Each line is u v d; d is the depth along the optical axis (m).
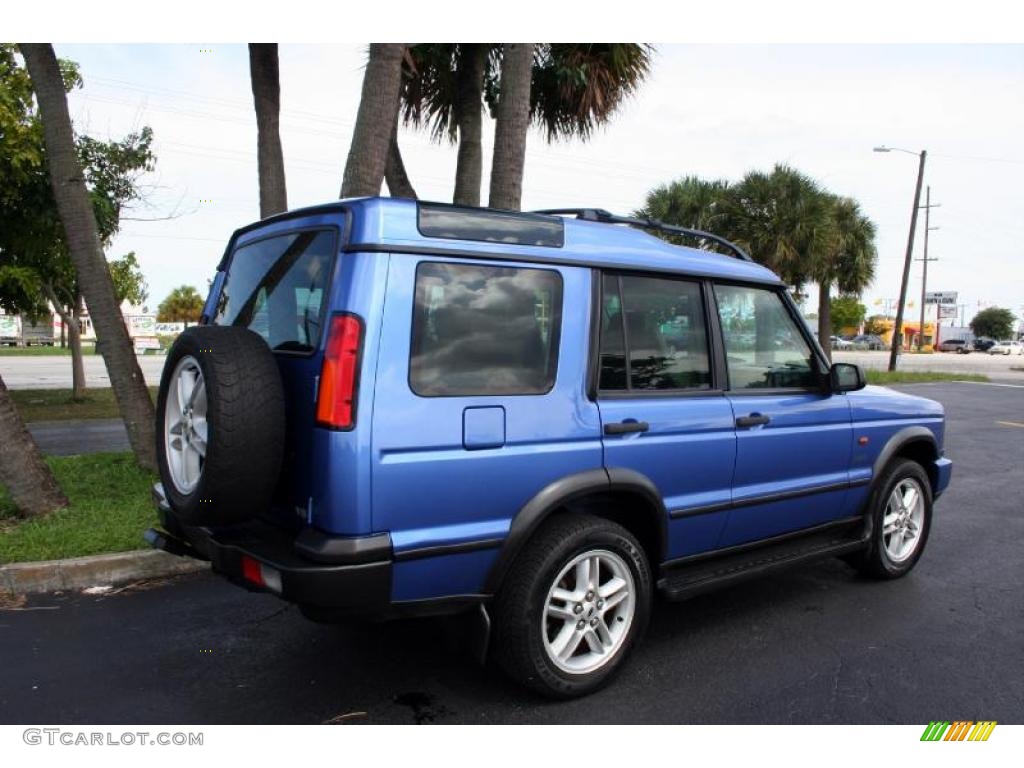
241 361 2.82
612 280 3.49
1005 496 8.00
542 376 3.18
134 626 4.09
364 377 2.73
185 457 3.06
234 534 3.10
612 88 9.05
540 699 3.32
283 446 2.86
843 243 24.19
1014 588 4.96
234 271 3.76
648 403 3.52
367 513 2.72
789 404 4.21
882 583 5.03
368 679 3.50
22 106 11.96
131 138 12.96
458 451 2.90
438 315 2.92
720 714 3.23
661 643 3.97
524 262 3.17
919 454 5.37
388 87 6.26
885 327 92.88
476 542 2.95
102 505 5.94
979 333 98.50
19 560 4.71
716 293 3.96
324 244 3.04
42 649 3.79
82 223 6.53
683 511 3.65
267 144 7.25
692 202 23.53
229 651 3.79
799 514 4.35
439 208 3.00
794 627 4.22
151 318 46.72
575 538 3.19
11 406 5.59
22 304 14.80
